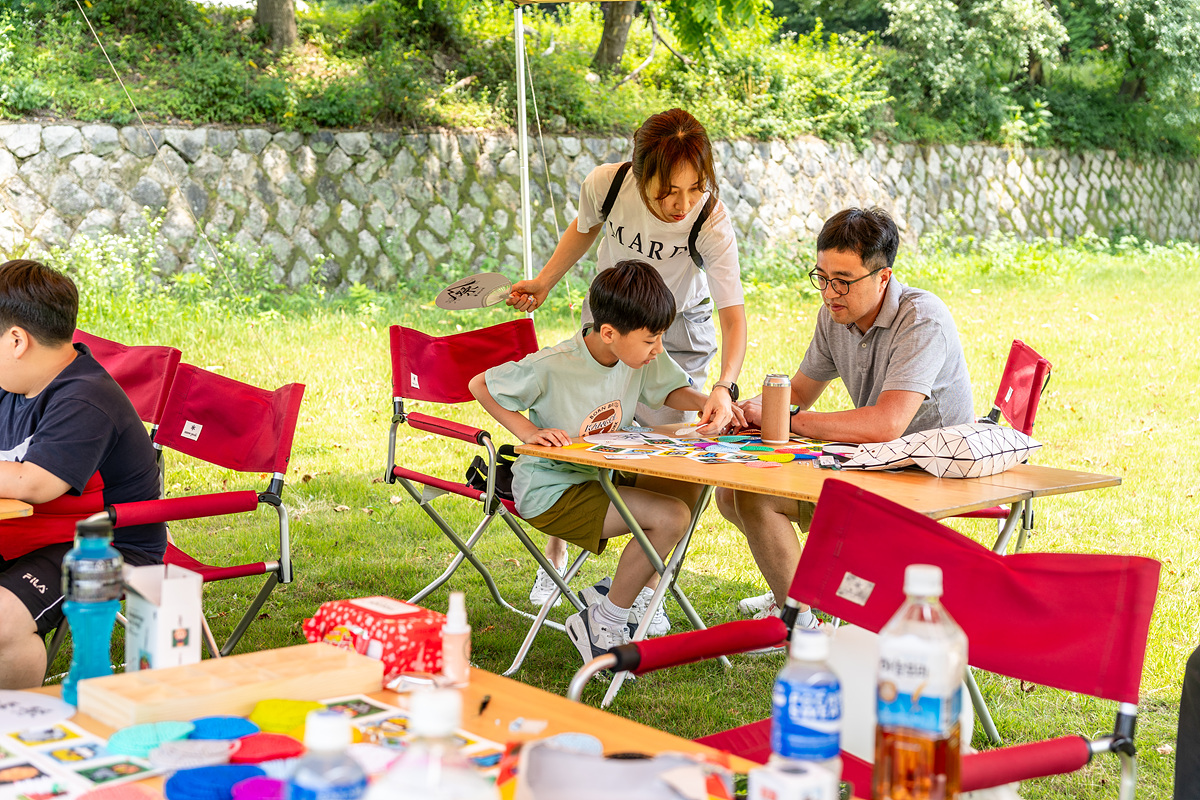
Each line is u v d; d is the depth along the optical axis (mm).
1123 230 19203
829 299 3176
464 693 1533
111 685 1436
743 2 14391
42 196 10500
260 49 12656
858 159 16344
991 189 17797
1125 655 1613
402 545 4879
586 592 3164
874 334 3225
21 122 10562
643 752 1319
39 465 2410
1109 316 11227
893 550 1812
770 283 13391
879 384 3258
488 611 4082
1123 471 5980
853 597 1820
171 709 1379
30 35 11461
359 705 1463
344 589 4285
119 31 12078
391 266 12039
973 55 17859
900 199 16641
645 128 3314
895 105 17562
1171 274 14984
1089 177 19234
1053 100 19375
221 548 4727
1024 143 18531
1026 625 1710
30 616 2338
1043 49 18031
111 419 2564
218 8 12977
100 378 2605
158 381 3180
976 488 2430
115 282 10047
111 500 2645
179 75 11742
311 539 4918
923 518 1805
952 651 1210
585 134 13828
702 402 3387
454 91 13312
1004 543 2750
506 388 3162
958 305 11992
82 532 1569
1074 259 15797
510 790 1178
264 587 2887
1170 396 7836
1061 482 2525
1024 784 2725
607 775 1078
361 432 6875
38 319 2486
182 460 6191
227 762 1248
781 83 16062
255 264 11102
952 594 1771
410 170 12422
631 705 3240
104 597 1565
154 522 2541
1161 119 20219
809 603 1849
